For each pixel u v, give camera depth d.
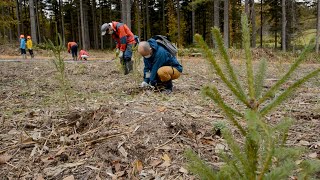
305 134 3.09
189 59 15.76
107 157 2.61
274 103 1.05
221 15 32.66
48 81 6.83
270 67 10.91
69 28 43.66
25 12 40.25
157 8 41.53
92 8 37.56
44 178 2.41
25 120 3.65
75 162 2.62
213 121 3.42
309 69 9.28
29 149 2.89
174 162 2.50
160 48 5.27
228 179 1.13
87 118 3.56
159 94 5.02
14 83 6.59
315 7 26.56
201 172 1.15
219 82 6.78
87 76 7.93
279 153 1.05
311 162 1.11
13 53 21.48
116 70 9.01
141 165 2.49
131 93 5.14
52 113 3.91
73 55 16.00
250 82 1.04
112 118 3.42
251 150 0.99
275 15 31.42
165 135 2.93
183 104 4.21
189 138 2.93
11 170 2.55
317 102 4.47
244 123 3.29
